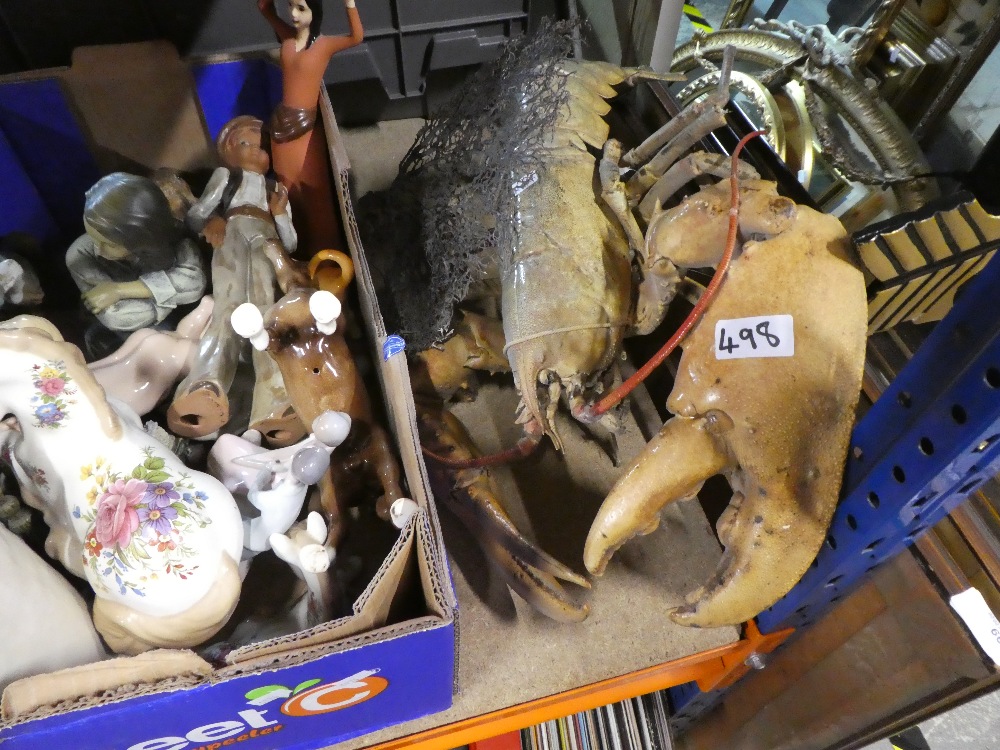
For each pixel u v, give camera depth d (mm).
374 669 582
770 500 635
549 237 766
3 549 579
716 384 654
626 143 1050
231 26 1024
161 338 747
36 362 602
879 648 800
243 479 671
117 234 755
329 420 655
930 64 958
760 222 678
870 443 623
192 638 596
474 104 857
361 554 779
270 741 669
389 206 927
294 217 919
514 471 913
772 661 917
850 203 1008
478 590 825
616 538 672
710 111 795
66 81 873
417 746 782
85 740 529
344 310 832
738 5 1177
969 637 708
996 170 604
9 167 913
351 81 1144
